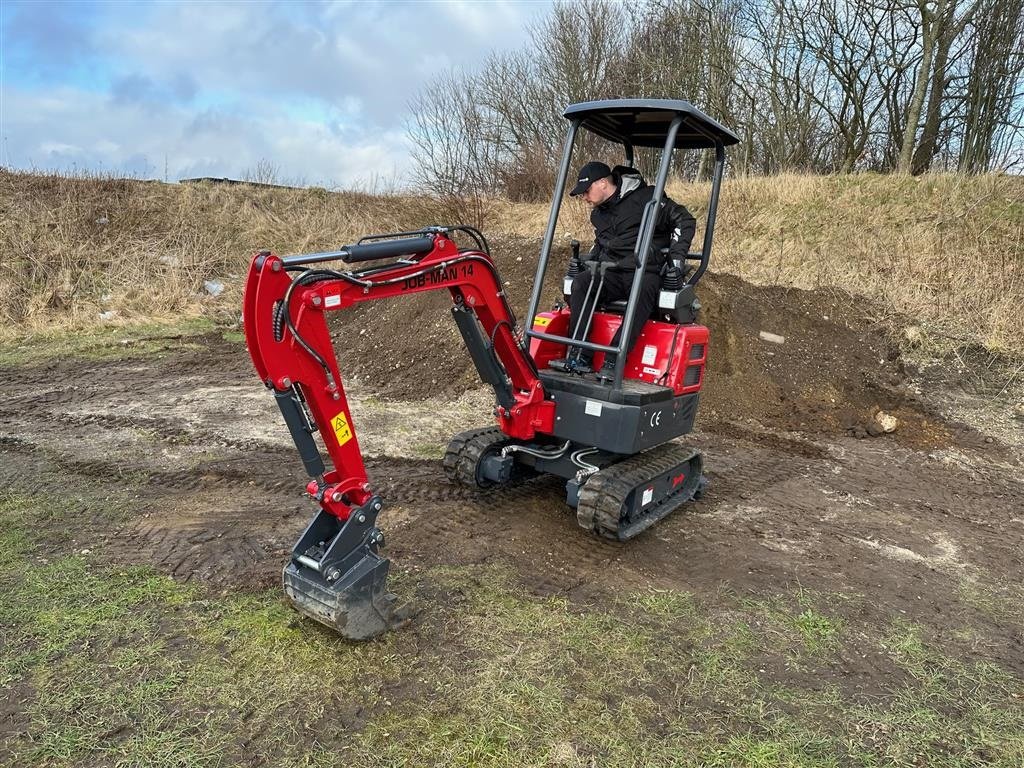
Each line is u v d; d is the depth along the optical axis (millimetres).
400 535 4387
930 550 4699
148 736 2668
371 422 6777
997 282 10234
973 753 2832
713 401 7594
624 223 4609
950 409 7641
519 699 2949
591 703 2951
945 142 20953
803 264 11516
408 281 3508
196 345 9914
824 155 22922
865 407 7691
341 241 15102
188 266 12883
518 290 9828
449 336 8430
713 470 5996
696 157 23281
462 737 2721
